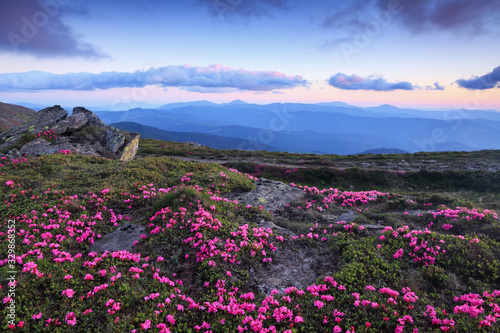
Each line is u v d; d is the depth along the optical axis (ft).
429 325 22.12
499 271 27.94
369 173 140.46
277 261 33.99
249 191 64.59
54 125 108.88
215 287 27.58
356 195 63.26
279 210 54.70
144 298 24.40
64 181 55.21
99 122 123.24
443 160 163.32
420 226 44.11
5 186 48.55
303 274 31.30
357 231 41.04
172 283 26.61
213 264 29.76
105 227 38.99
